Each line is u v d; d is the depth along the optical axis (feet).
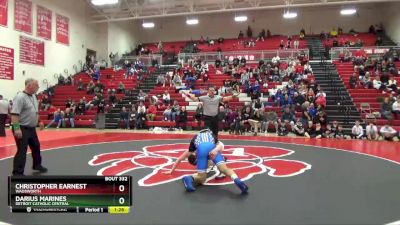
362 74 61.16
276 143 36.22
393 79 56.39
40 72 70.03
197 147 17.02
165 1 84.48
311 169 21.27
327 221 11.82
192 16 108.68
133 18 83.92
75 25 82.89
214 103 22.68
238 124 48.67
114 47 96.73
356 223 11.64
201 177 16.58
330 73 63.82
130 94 67.92
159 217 12.15
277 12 103.45
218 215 12.39
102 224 11.46
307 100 52.29
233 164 23.00
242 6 87.20
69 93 69.31
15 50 63.10
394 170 21.08
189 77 69.05
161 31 112.68
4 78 60.49
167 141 37.01
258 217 12.19
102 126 57.26
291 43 91.40
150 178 18.37
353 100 54.29
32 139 19.36
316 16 101.04
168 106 58.65
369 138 42.37
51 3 73.61
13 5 62.54
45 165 21.93
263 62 70.59
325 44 86.28
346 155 27.61
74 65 82.17
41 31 70.23
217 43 101.24
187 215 12.38
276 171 20.56
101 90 68.39
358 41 82.84
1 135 41.55
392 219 12.03
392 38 87.61
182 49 96.94
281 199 14.46
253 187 16.52
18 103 18.01
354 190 16.06
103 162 23.21
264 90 60.85
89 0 84.33
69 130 54.13
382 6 94.79
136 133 48.57
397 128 43.57
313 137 43.96
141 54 95.20
